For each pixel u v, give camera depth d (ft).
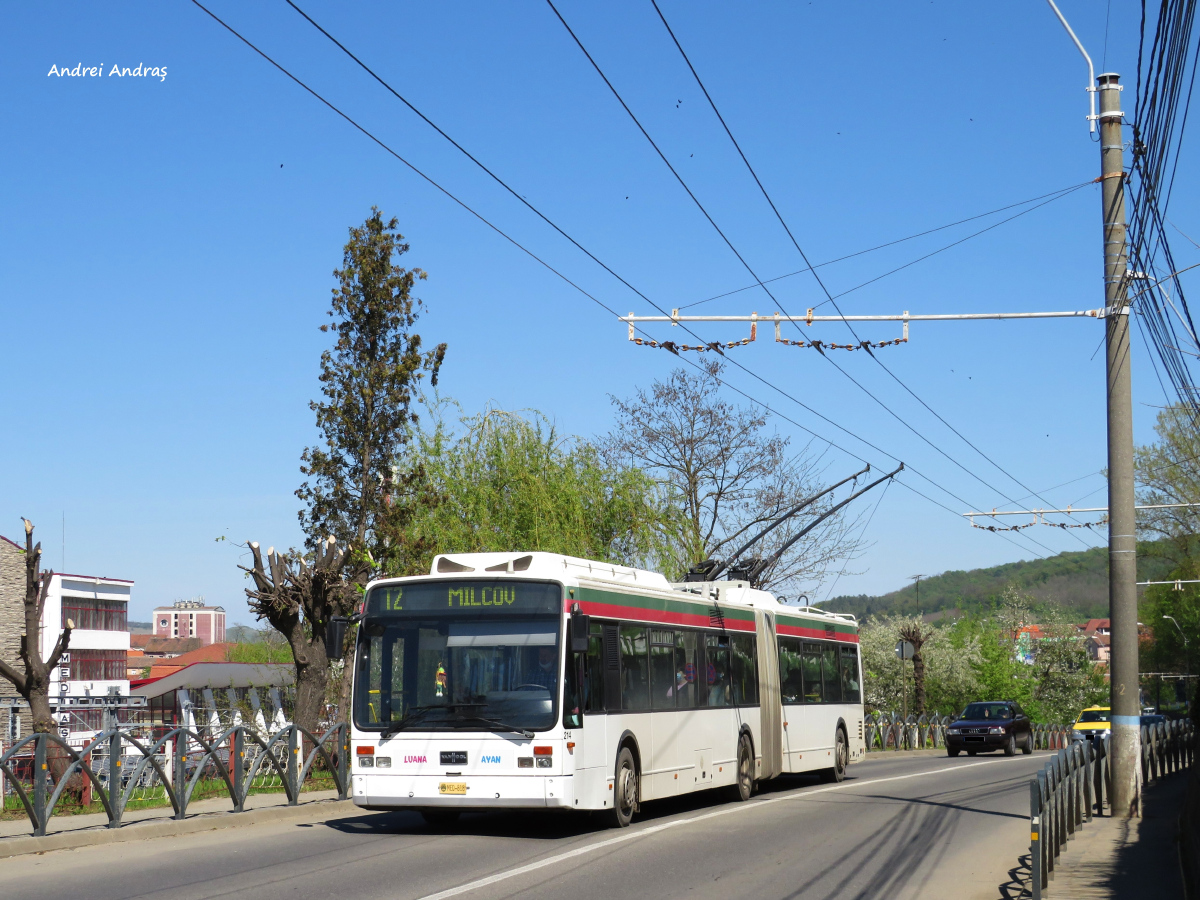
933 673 224.74
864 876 37.73
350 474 86.28
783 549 102.94
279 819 53.83
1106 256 56.18
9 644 174.19
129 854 41.60
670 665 57.47
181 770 49.67
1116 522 56.90
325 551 75.82
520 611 47.32
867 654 216.95
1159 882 36.58
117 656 213.87
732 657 66.08
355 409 85.51
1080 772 50.85
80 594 199.82
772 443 137.90
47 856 41.11
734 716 64.85
